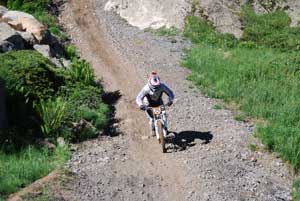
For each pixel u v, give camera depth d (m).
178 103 17.69
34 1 29.61
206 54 24.08
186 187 12.26
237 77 20.56
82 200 11.47
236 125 15.96
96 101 16.61
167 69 21.97
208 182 12.42
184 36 28.17
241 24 30.19
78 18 29.34
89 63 21.19
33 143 13.88
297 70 21.95
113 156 13.64
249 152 14.12
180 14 29.80
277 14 31.28
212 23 29.70
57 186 11.74
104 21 29.22
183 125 15.74
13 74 15.38
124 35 27.31
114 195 11.84
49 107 14.88
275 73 21.45
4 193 11.42
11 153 13.24
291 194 12.45
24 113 14.88
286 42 28.42
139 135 15.05
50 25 27.09
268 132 15.05
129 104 17.66
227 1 31.44
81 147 14.09
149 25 29.44
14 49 18.52
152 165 13.23
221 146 14.28
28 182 11.98
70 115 14.98
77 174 12.50
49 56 19.88
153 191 12.10
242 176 12.88
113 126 15.73
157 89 13.46
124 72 21.39
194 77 20.73
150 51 24.75
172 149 14.05
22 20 22.12
